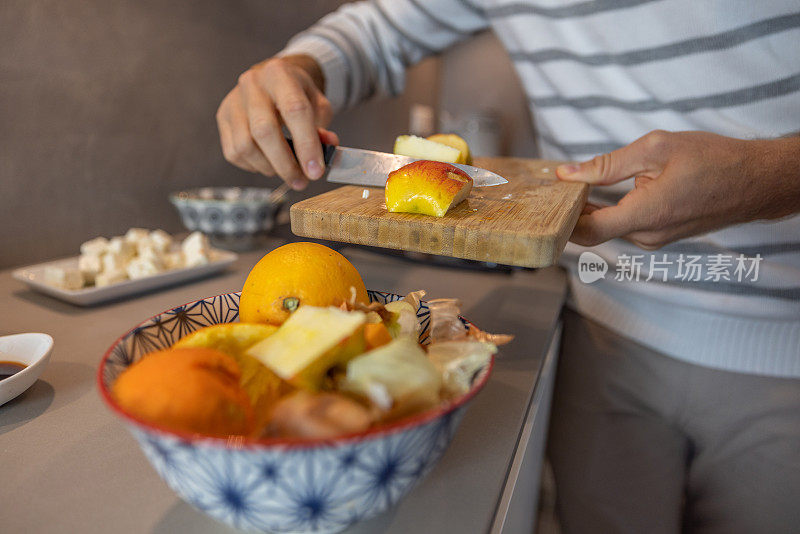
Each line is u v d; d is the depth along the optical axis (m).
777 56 0.68
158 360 0.27
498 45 1.85
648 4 0.75
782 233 0.70
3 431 0.41
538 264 0.43
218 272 0.84
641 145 0.63
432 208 0.48
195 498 0.27
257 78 0.69
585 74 0.87
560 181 0.67
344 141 1.49
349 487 0.25
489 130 1.71
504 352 0.60
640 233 0.66
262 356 0.28
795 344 0.77
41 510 0.34
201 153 1.06
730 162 0.59
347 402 0.26
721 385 0.83
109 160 0.88
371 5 1.09
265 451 0.23
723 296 0.77
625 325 0.91
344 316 0.29
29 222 0.79
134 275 0.73
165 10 0.92
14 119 0.74
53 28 0.76
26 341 0.48
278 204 0.99
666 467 0.92
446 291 0.82
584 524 1.02
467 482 0.37
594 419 0.98
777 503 0.83
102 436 0.41
